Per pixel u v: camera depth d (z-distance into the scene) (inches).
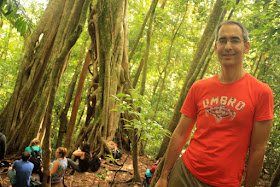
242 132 57.2
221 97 60.7
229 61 60.1
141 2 482.6
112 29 279.6
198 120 64.4
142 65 429.7
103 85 274.8
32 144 227.3
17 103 282.2
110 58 271.9
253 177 57.6
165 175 69.4
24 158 176.7
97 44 280.2
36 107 270.1
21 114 281.6
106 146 264.8
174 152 69.4
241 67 61.9
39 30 286.2
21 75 287.1
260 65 335.6
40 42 287.1
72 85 375.6
